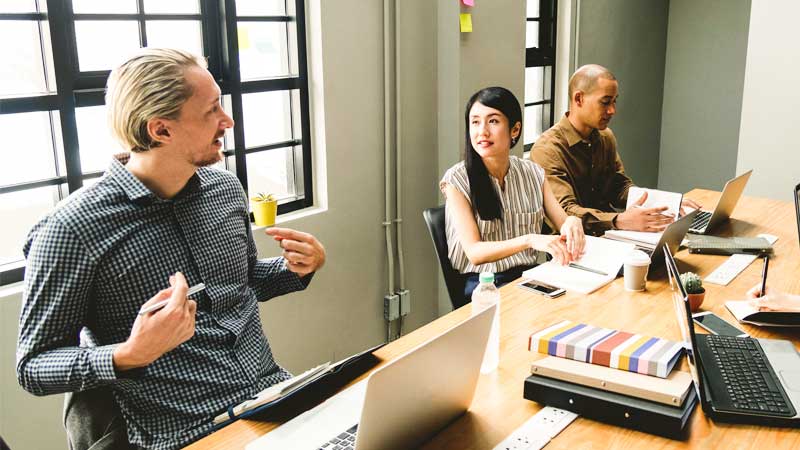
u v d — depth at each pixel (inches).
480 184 95.0
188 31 100.0
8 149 84.4
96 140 92.3
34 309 56.2
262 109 111.8
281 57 112.6
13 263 85.7
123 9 91.8
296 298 113.5
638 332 70.0
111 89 59.1
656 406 52.7
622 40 193.2
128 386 59.2
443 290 141.7
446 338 47.6
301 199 116.6
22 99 82.6
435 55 130.7
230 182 70.1
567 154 122.2
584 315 74.8
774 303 72.8
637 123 208.1
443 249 96.1
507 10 139.3
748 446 50.6
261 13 107.7
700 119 213.9
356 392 59.1
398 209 127.7
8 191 84.3
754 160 152.3
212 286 65.3
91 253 57.4
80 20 87.3
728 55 204.2
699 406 56.0
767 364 61.1
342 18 112.6
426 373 47.1
